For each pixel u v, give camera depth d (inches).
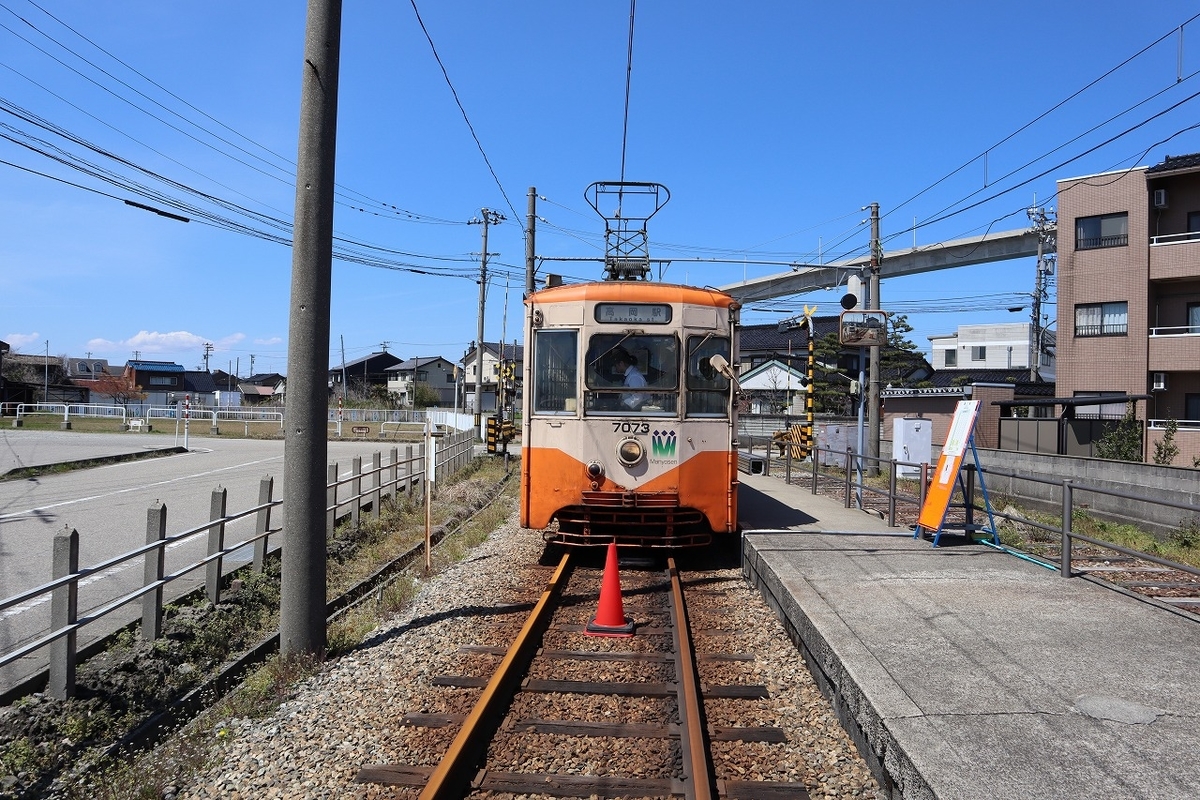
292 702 196.5
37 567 341.1
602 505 329.1
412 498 556.1
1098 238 923.4
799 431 721.6
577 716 183.2
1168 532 528.4
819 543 316.8
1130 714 151.8
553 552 375.9
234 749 171.6
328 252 236.4
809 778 153.3
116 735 189.5
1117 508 581.0
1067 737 142.3
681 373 332.5
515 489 706.8
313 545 229.5
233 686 227.3
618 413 332.5
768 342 1804.9
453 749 153.3
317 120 232.4
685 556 375.9
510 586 305.4
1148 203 884.6
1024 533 421.4
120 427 1557.6
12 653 176.2
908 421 599.5
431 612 268.8
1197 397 882.1
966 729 145.3
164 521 244.5
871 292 741.9
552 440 334.6
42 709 189.2
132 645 238.1
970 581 255.8
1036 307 1277.1
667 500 329.1
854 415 1278.3
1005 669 175.6
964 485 348.5
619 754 163.6
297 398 230.2
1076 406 895.1
